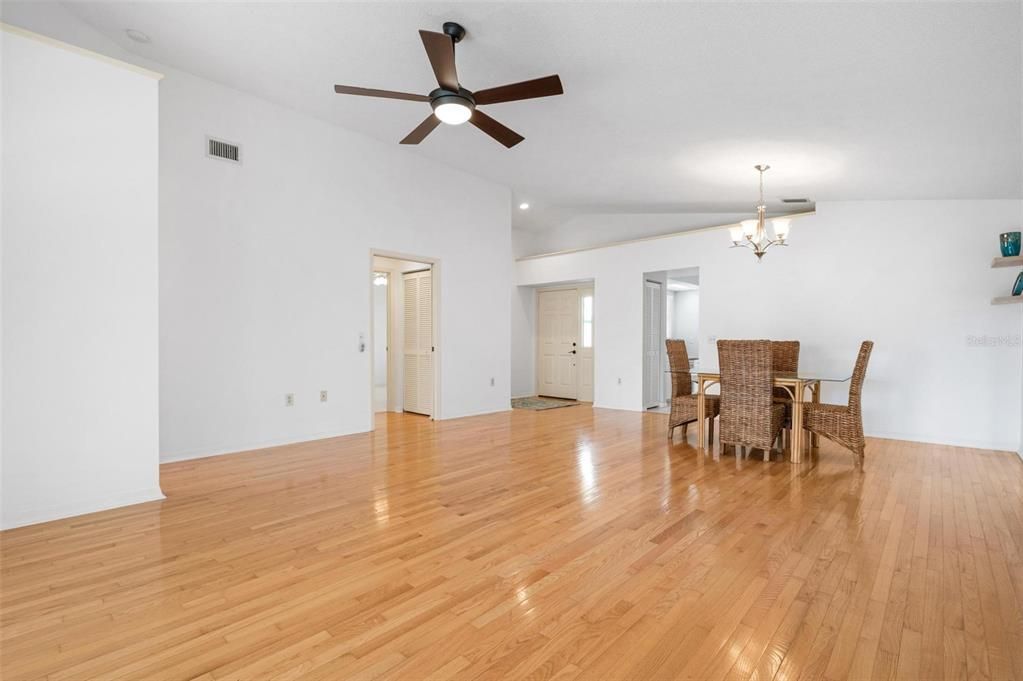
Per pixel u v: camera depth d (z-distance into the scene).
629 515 2.76
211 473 3.58
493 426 5.60
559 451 4.34
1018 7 2.02
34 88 2.57
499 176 6.12
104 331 2.79
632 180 5.50
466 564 2.16
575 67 3.09
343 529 2.55
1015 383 4.51
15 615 1.75
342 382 4.97
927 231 4.90
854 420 3.86
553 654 1.55
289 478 3.47
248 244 4.29
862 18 2.25
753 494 3.14
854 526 2.61
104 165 2.78
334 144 4.88
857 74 2.72
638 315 7.06
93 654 1.53
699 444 4.46
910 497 3.10
